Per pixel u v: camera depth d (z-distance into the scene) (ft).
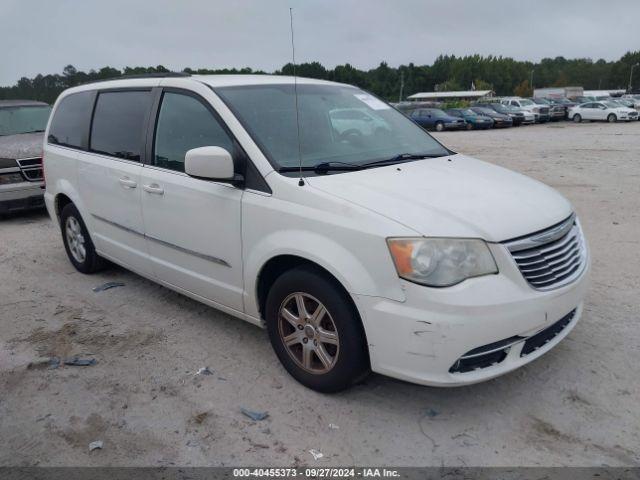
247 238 11.55
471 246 9.43
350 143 13.05
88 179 16.35
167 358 12.92
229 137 12.07
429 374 9.47
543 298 9.78
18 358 13.09
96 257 18.04
